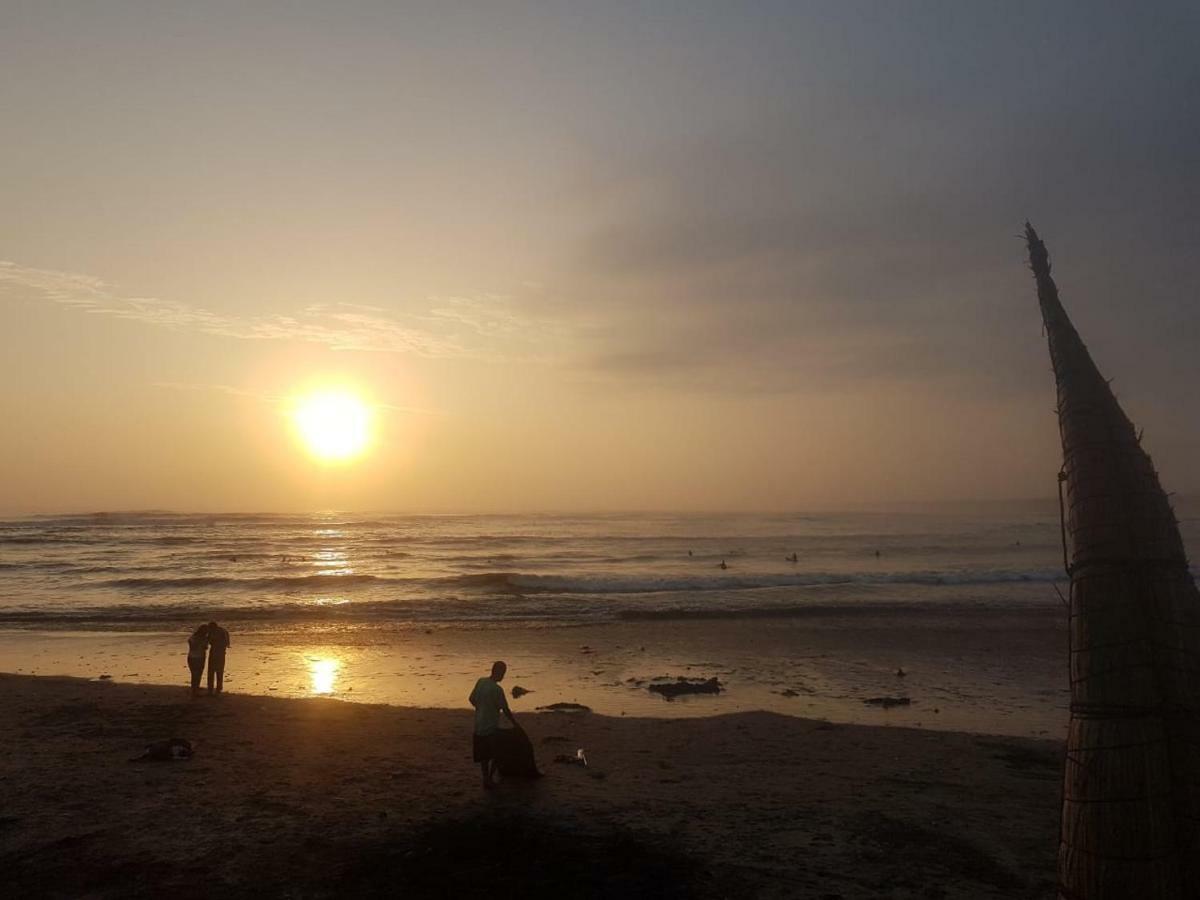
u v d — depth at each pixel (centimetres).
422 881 734
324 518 15725
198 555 6538
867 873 772
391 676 1950
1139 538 454
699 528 11612
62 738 1252
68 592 3906
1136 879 416
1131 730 432
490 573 4659
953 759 1204
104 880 732
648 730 1377
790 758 1205
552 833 859
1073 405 484
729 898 712
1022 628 2694
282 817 903
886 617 2984
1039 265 527
